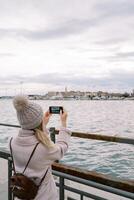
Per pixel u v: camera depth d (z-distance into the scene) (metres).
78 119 54.50
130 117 61.50
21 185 2.35
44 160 2.39
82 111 90.94
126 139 3.68
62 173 2.77
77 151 19.50
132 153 19.12
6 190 4.60
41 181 2.41
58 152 2.44
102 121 50.25
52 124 37.50
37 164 2.38
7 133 28.19
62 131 2.58
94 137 4.14
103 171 14.30
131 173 13.95
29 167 2.41
